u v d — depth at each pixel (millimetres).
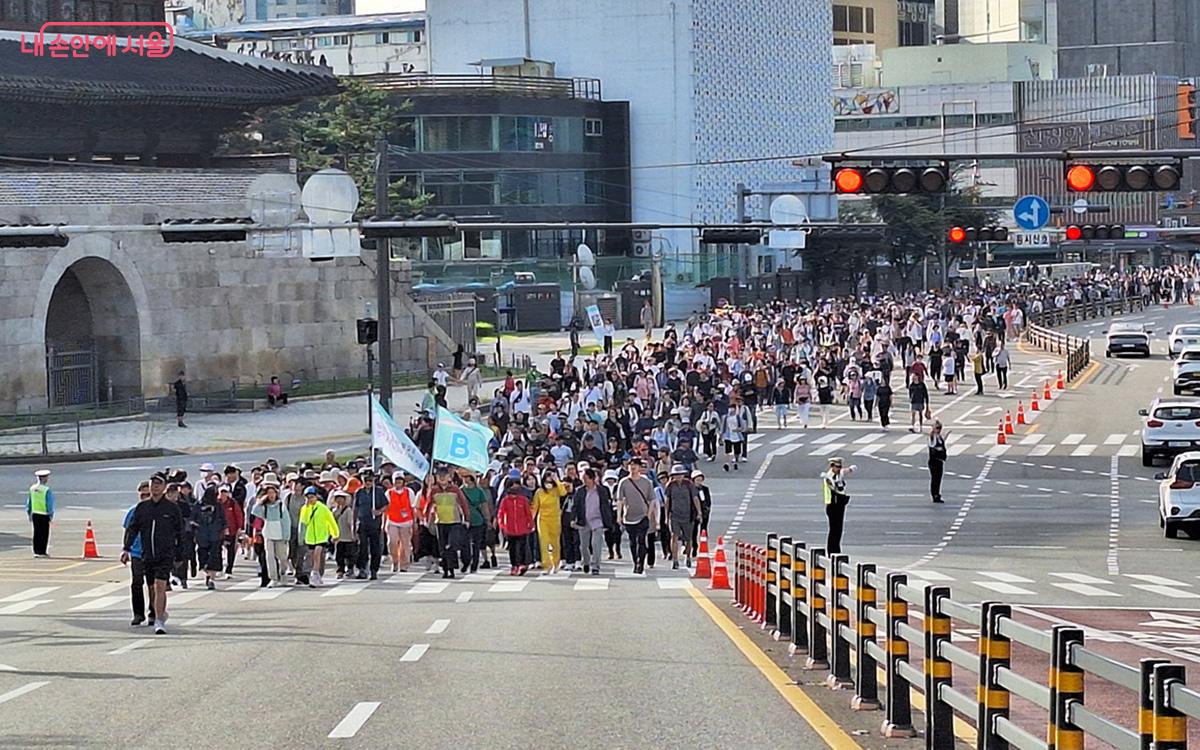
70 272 160500
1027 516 93500
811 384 162250
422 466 77375
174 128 175750
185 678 39469
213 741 30766
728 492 105438
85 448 130000
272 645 46031
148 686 38281
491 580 69938
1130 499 100500
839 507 75062
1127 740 19391
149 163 176000
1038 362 193500
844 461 119500
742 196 129750
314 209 80062
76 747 30516
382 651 44125
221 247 168500
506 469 80688
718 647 43906
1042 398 157250
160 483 51312
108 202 158000
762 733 30266
